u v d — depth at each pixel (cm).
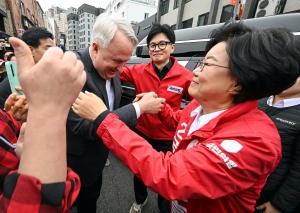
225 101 71
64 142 36
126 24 94
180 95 165
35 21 2398
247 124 62
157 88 164
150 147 66
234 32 69
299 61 56
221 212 70
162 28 154
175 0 1250
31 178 31
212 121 69
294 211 120
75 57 37
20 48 33
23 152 33
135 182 160
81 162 114
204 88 68
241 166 54
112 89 127
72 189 37
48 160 33
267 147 54
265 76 56
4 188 32
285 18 140
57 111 34
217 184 56
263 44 55
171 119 120
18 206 30
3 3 1137
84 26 6875
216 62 64
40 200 32
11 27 1255
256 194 69
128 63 263
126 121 93
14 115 86
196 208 75
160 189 60
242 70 57
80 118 92
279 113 114
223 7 877
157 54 159
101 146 121
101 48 92
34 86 33
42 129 33
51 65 32
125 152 64
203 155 58
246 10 664
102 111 72
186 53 193
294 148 104
